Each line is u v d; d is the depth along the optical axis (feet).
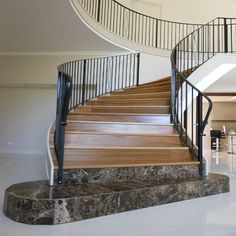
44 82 21.72
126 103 15.43
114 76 21.52
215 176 10.00
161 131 12.05
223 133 36.24
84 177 8.38
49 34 18.51
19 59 22.03
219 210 7.69
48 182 8.21
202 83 16.14
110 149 9.63
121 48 20.88
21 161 17.58
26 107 23.13
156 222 6.66
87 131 11.14
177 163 9.72
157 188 8.11
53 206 6.30
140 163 9.30
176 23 24.81
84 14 16.57
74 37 18.93
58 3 14.38
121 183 8.42
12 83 22.02
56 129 8.95
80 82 21.31
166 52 21.93
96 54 21.74
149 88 17.70
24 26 17.29
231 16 26.23
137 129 12.07
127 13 24.12
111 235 5.80
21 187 7.52
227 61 15.61
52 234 5.71
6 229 5.91
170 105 13.51
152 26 25.52
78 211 6.61
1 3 14.35
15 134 22.95
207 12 26.27
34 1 14.16
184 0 26.45
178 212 7.47
